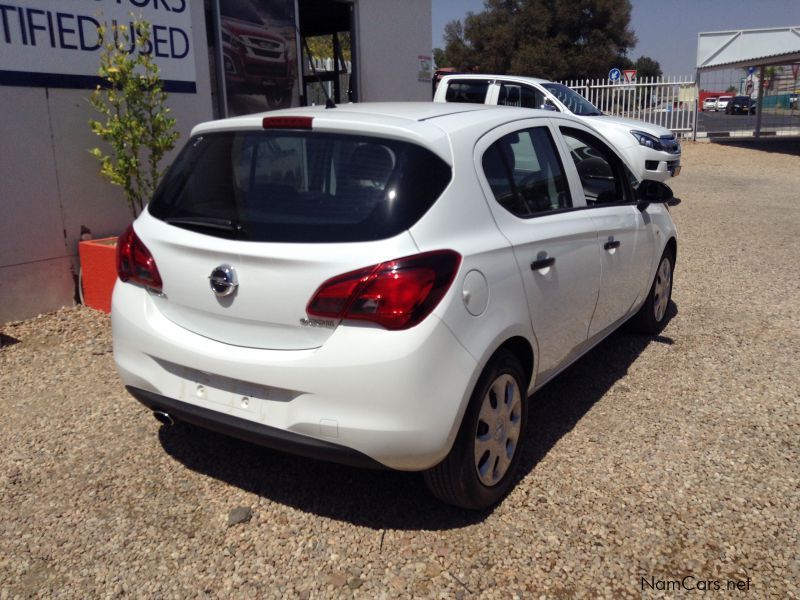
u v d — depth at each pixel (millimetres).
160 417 3449
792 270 7770
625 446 3947
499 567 2965
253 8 8273
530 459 3803
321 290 2807
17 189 5875
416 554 3043
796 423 4227
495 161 3459
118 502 3414
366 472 3691
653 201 4859
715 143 24203
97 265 6090
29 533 3184
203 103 7492
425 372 2801
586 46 46000
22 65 5793
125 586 2859
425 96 11000
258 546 3096
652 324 5629
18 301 5977
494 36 47062
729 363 5148
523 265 3371
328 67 12281
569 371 5008
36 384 4742
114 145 6105
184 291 3148
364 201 2941
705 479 3615
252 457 3824
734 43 23641
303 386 2855
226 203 3184
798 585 2865
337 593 2820
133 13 6602
